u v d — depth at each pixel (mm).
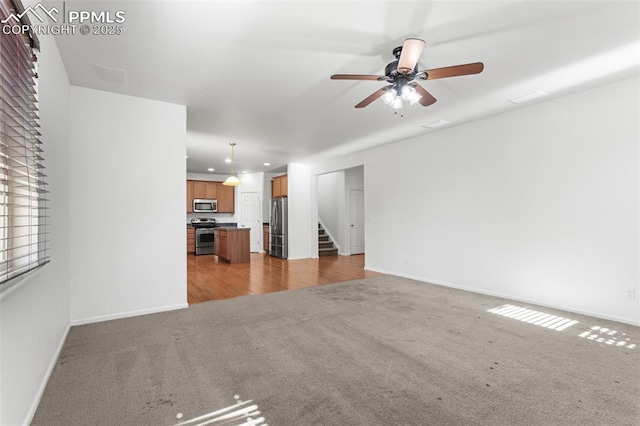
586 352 2520
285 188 8203
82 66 2773
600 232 3320
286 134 5133
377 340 2770
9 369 1440
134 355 2471
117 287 3357
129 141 3443
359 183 9266
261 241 9648
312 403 1850
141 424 1672
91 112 3246
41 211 2043
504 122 4145
